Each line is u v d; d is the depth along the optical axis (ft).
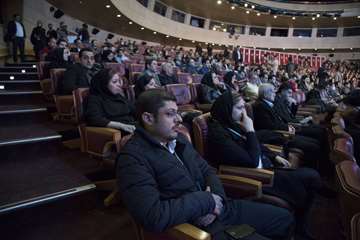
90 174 7.29
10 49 24.56
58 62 13.89
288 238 4.99
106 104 8.22
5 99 10.37
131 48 37.14
